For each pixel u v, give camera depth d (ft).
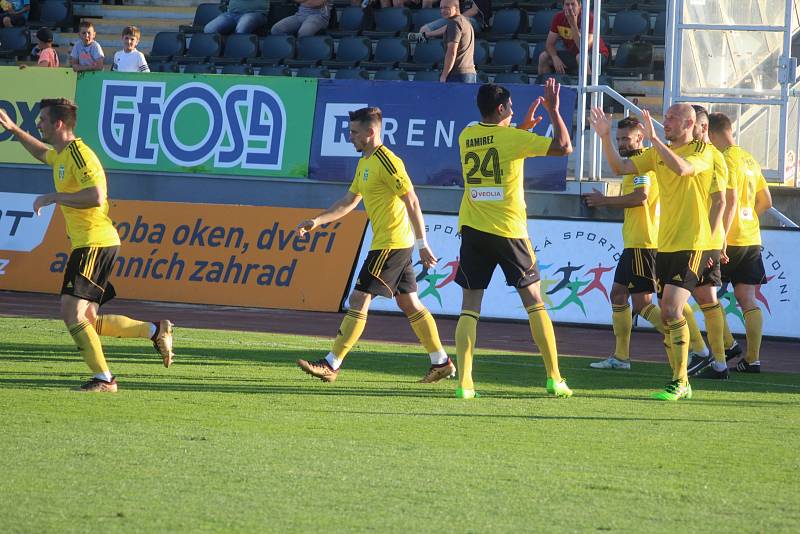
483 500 62.90
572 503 62.80
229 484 64.95
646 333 170.50
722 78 186.09
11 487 62.85
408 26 255.09
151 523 56.59
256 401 94.68
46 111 97.19
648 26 240.12
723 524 59.06
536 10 257.55
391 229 108.06
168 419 84.84
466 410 93.76
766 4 184.14
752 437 84.53
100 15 288.10
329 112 195.93
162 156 202.08
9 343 128.36
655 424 89.61
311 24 256.32
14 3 274.36
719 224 106.01
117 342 133.08
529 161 186.60
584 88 185.57
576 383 114.21
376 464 71.26
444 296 178.81
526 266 102.22
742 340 165.78
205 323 162.50
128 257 194.29
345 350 108.06
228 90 200.13
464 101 189.88
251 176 198.39
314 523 57.26
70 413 86.02
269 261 187.83
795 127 189.57
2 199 203.21
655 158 105.09
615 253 174.40
